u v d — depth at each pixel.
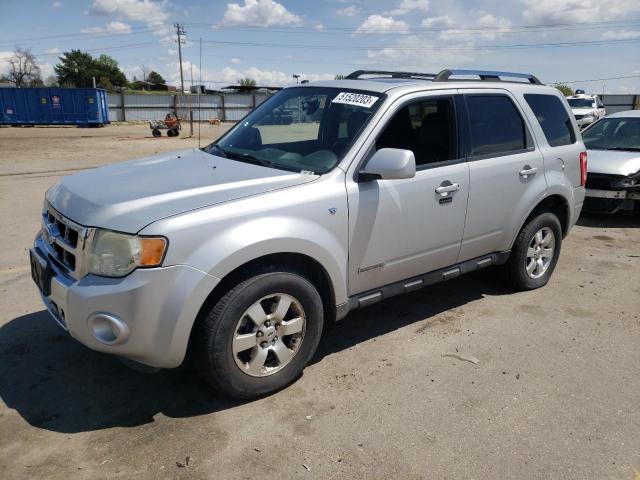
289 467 2.75
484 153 4.36
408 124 3.88
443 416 3.20
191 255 2.84
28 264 5.70
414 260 3.98
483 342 4.15
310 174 3.44
